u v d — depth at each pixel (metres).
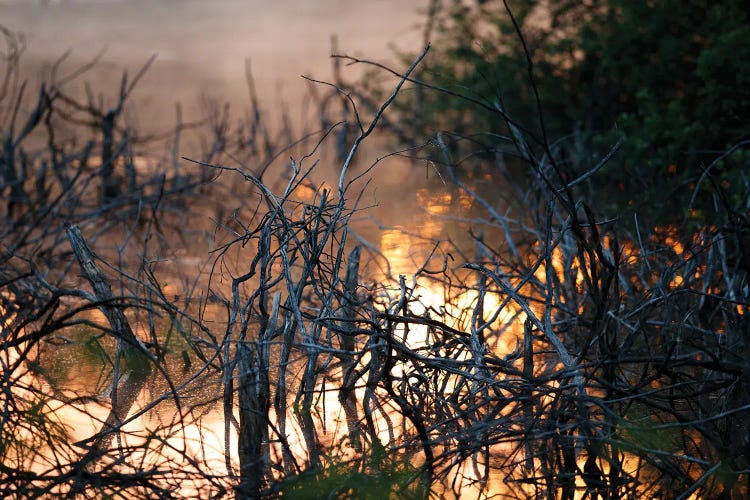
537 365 7.57
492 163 15.06
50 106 13.56
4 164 13.22
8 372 6.48
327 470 5.83
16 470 5.59
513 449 6.20
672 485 5.64
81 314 8.93
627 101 14.79
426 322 6.52
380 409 6.80
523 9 15.77
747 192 8.77
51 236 12.20
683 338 6.83
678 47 13.34
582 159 12.21
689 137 11.49
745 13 12.68
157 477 5.69
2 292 9.48
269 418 6.62
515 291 6.75
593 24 14.91
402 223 13.59
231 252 11.62
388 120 18.38
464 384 6.82
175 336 8.42
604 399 6.05
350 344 7.57
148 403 6.97
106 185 14.03
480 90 15.47
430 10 17.14
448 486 5.72
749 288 7.13
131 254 11.60
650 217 10.34
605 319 6.20
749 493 5.53
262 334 6.79
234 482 5.69
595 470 5.75
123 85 14.59
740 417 6.10
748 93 11.74
